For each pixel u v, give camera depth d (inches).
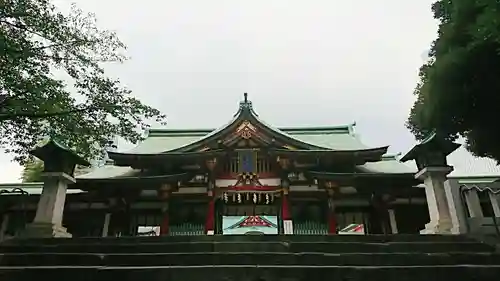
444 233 413.7
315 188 877.2
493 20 373.7
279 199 885.8
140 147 1055.6
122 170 948.6
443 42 505.7
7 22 444.5
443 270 273.4
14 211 743.7
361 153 881.5
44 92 465.4
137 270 269.0
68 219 858.1
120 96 511.2
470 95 492.1
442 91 501.0
